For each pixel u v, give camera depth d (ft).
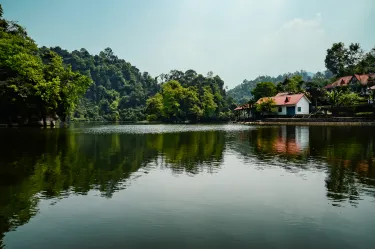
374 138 103.50
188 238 25.30
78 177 46.93
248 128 189.06
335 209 32.07
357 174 48.24
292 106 278.67
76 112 546.67
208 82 515.50
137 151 76.74
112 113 554.46
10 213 31.17
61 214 30.86
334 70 379.55
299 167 54.19
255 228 27.32
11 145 90.07
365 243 24.34
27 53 216.13
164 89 396.78
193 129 188.85
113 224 28.22
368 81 276.82
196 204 33.83
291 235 25.88
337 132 135.44
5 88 184.65
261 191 38.99
